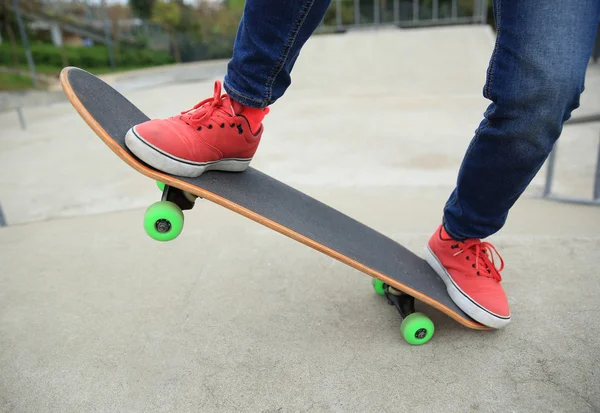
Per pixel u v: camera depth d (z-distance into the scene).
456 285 1.44
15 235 2.45
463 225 1.37
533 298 1.59
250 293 1.73
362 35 9.98
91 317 1.62
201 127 1.18
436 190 3.45
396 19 13.33
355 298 1.69
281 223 1.23
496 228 1.36
